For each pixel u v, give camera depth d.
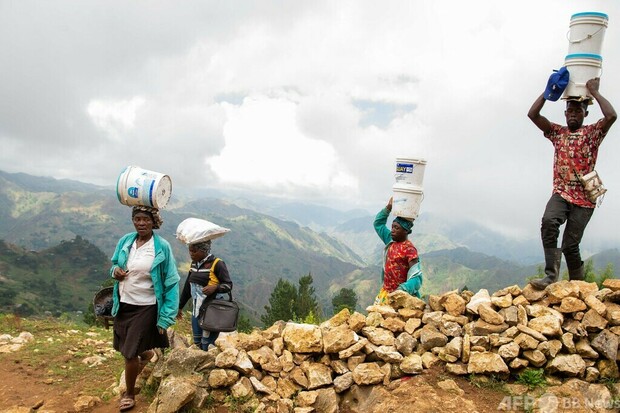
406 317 5.90
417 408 4.69
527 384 5.07
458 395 4.93
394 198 6.29
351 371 5.39
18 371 6.96
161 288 5.32
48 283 194.62
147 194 5.12
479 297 5.90
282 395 5.23
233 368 5.35
